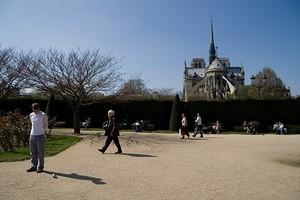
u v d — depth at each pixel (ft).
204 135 92.27
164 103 120.67
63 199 22.00
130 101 120.98
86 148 52.37
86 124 114.32
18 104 116.16
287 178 29.55
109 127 46.62
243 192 24.26
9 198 22.17
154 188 25.38
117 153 46.42
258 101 117.80
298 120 115.85
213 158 42.27
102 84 85.87
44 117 32.27
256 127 106.11
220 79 334.24
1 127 47.09
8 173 30.71
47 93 90.07
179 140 71.15
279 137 83.97
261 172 32.48
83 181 27.61
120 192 24.06
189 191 24.49
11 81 88.94
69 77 82.69
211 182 27.63
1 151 46.21
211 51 410.11
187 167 35.06
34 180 27.78
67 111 118.52
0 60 90.02
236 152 49.37
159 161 39.14
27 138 53.36
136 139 71.56
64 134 81.00
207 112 118.83
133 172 31.86
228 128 118.42
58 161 38.29
